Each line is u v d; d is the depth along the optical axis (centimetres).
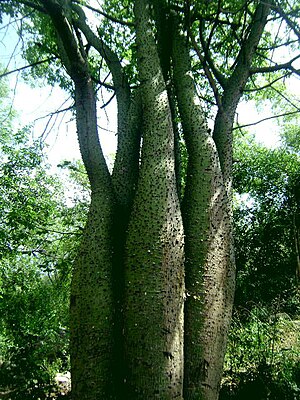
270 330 635
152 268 390
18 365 586
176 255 403
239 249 1139
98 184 453
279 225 1088
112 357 390
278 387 491
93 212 435
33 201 859
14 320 689
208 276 427
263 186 1168
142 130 477
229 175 509
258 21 569
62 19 418
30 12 584
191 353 405
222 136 518
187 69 529
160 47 570
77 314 397
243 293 1069
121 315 401
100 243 417
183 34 565
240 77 552
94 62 796
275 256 1096
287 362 533
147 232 402
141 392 364
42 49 611
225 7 652
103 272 406
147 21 512
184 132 493
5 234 782
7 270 937
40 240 783
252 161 1191
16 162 926
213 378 408
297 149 1276
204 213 444
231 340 619
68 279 787
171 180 433
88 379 378
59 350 761
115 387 385
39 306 757
